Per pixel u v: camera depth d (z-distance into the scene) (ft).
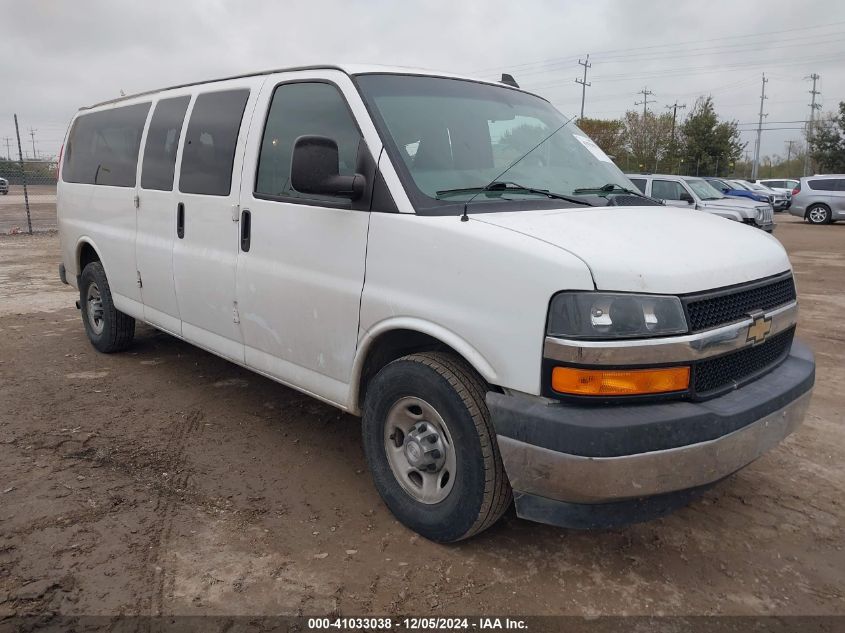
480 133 11.96
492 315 8.95
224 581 9.45
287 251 11.99
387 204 10.30
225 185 13.46
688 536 10.79
